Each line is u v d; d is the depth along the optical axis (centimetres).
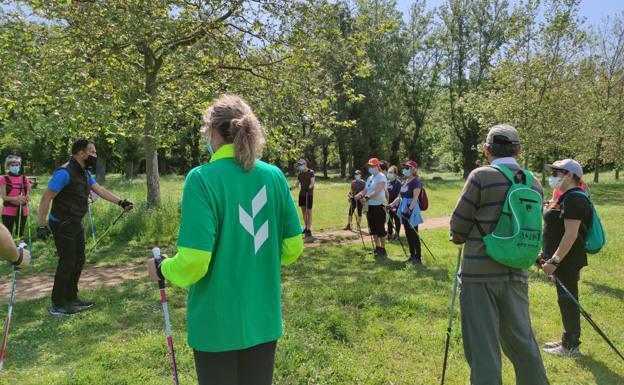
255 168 226
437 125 4506
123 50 1071
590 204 414
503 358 428
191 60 1073
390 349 439
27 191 937
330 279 699
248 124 220
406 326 493
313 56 1143
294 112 1152
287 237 241
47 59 1003
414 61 4075
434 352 434
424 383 378
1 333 480
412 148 4481
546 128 2072
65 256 549
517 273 299
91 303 579
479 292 299
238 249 214
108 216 1066
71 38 1035
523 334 301
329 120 1206
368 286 640
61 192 544
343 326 473
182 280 200
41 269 782
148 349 425
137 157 3438
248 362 220
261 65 1131
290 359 405
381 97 3741
